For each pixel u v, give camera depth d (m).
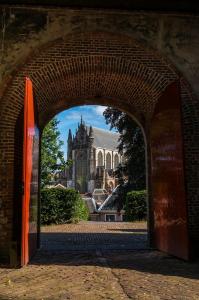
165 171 9.93
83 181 88.06
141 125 12.75
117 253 10.13
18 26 9.38
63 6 9.41
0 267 8.09
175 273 7.22
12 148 9.79
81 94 12.70
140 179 28.56
